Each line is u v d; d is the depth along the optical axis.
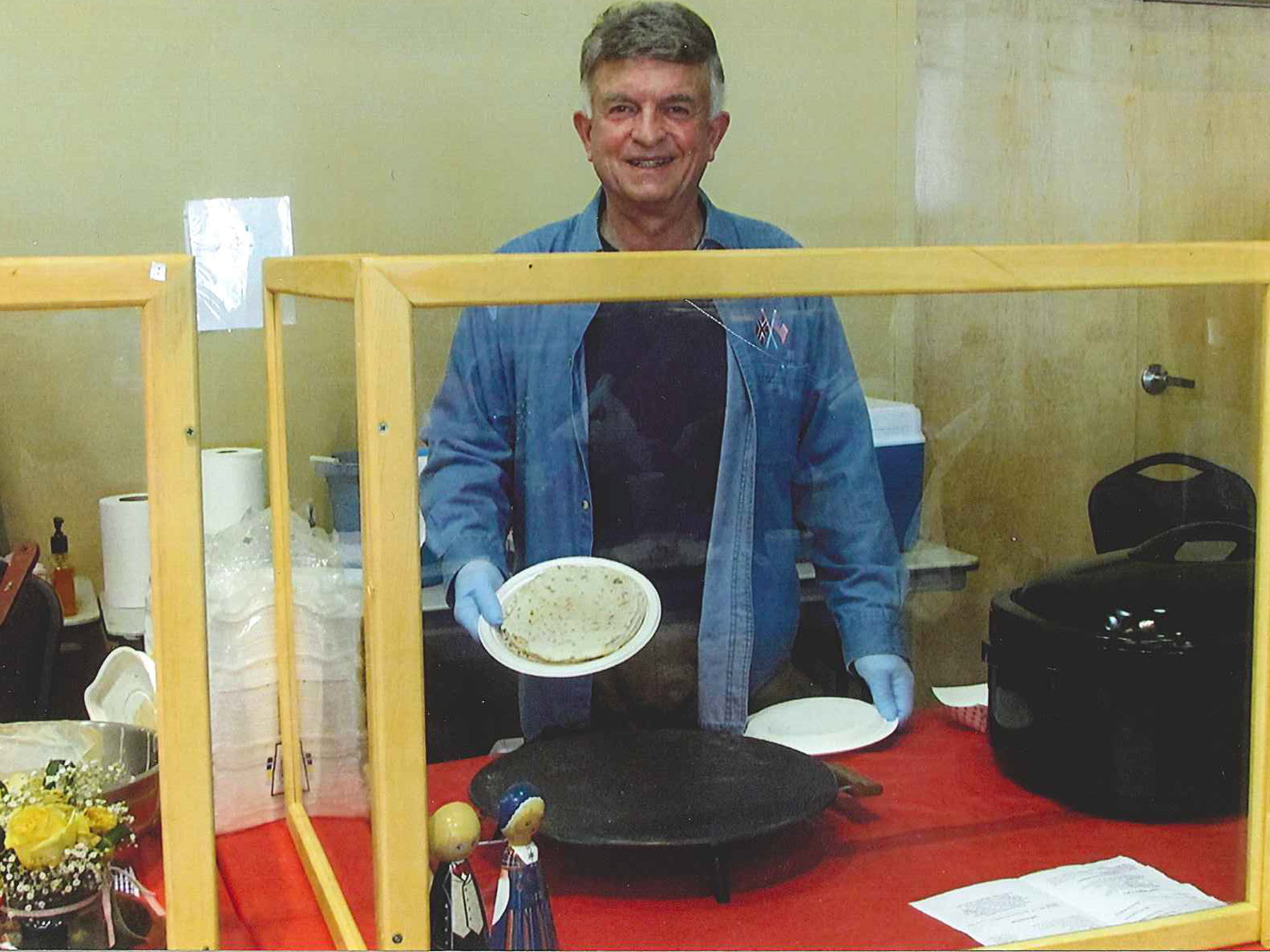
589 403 0.99
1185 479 1.13
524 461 0.98
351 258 0.92
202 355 1.83
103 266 0.94
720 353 1.02
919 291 1.02
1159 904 1.07
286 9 1.91
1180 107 2.41
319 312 1.08
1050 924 1.02
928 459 1.14
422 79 1.99
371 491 0.90
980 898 1.05
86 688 1.17
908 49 2.25
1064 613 1.15
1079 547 1.20
